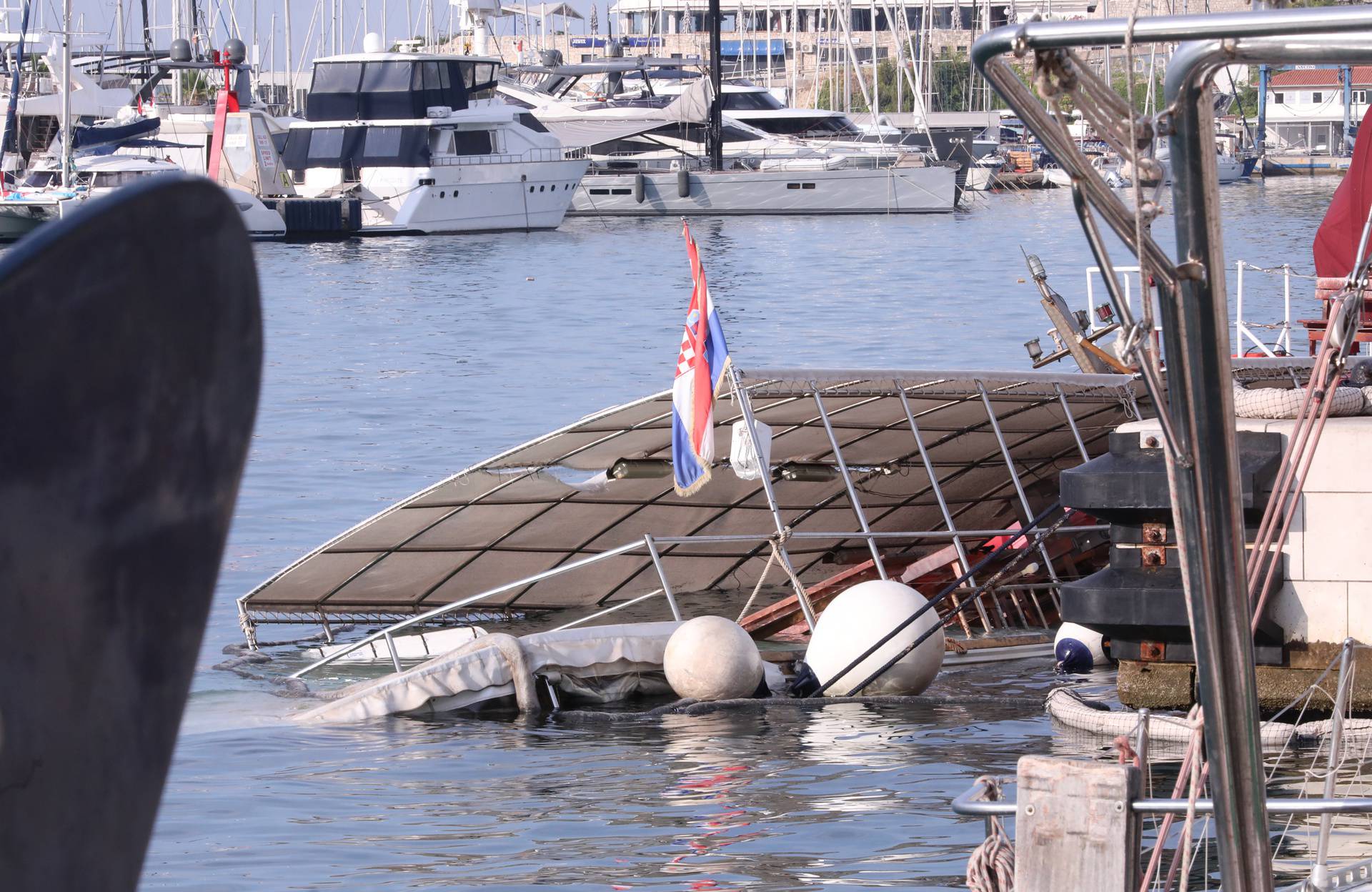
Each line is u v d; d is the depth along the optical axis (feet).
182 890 49.16
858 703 77.30
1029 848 30.78
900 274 351.87
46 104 508.12
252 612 102.94
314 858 52.54
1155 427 65.05
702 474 86.33
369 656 96.32
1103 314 97.19
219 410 8.07
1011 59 18.94
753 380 87.35
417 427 175.01
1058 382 93.97
